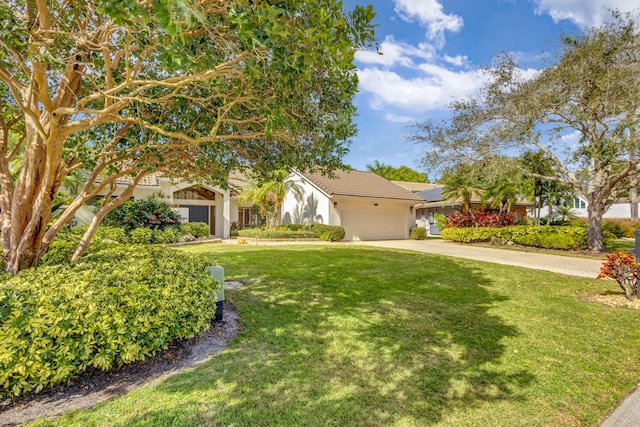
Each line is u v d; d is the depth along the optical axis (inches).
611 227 879.1
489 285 281.7
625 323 191.6
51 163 157.1
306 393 117.8
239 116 187.8
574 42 466.6
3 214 187.2
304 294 242.2
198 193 796.6
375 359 144.6
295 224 810.8
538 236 579.5
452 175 615.8
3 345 98.7
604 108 443.5
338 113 174.6
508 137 522.0
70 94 169.2
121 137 191.2
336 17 109.9
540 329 181.6
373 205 817.5
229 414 105.0
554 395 119.3
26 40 120.1
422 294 248.4
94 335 112.3
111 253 214.1
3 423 97.8
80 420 100.1
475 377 131.0
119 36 143.8
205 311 150.2
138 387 119.1
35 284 127.7
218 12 113.3
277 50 101.3
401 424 102.6
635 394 120.6
